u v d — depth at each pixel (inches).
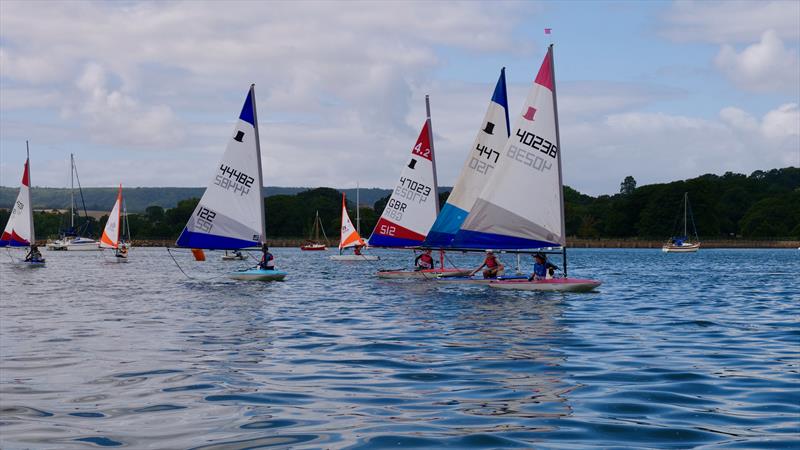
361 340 745.0
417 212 1800.0
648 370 566.9
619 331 808.3
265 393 488.1
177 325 883.4
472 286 1478.8
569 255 4945.9
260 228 1641.2
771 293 1397.6
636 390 492.7
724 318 946.1
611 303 1150.3
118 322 917.2
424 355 644.7
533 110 1321.4
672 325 866.1
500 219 1352.1
